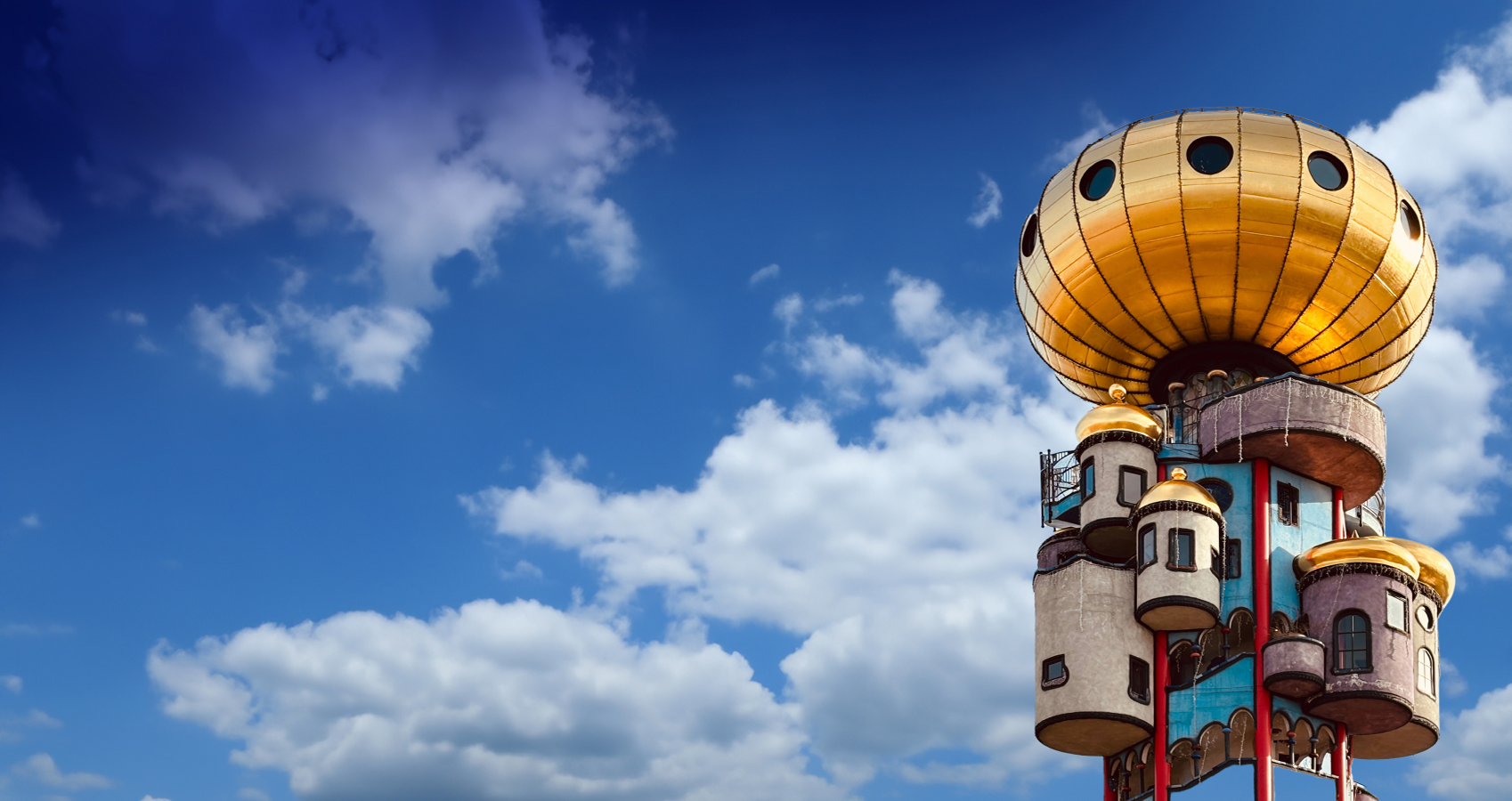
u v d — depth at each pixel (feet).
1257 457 176.45
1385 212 183.62
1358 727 166.20
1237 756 167.73
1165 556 167.84
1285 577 171.73
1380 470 175.83
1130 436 179.73
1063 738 170.40
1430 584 171.83
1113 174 188.03
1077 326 194.49
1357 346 187.93
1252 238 181.88
